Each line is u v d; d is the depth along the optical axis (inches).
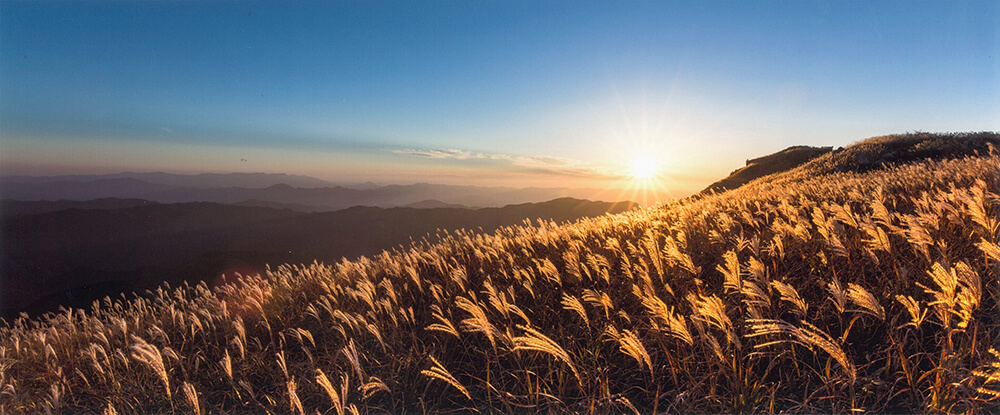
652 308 123.0
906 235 172.6
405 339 183.5
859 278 153.6
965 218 180.4
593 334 156.5
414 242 386.3
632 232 300.2
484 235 332.2
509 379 145.1
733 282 130.5
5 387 180.4
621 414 119.6
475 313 130.4
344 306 246.7
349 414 138.3
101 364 202.1
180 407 162.9
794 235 182.7
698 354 131.7
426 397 145.5
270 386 169.3
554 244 285.9
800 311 123.7
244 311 271.6
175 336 236.8
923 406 101.5
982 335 114.9
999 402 94.2
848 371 98.2
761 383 115.4
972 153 689.6
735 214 297.1
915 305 105.2
